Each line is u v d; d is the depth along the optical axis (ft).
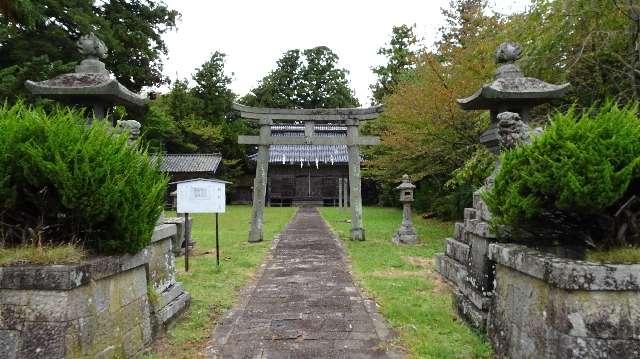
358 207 42.09
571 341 8.98
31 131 10.92
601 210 10.27
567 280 9.05
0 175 10.49
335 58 129.80
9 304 9.59
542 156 10.96
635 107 11.00
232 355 13.16
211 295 20.08
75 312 9.71
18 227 11.22
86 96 18.80
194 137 112.57
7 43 47.21
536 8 28.89
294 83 127.85
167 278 16.46
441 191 59.47
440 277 23.32
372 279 23.32
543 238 12.32
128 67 60.03
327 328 15.57
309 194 112.78
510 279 11.91
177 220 32.22
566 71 27.30
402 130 44.37
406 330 15.23
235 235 45.42
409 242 38.11
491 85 17.97
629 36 26.35
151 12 64.64
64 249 10.44
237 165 120.78
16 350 9.43
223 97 117.19
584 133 10.41
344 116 43.14
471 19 45.06
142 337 12.92
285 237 43.91
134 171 12.09
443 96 37.99
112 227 11.34
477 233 15.97
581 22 27.27
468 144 40.86
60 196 10.71
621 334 8.95
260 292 20.92
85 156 10.76
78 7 49.78
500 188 12.71
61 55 49.44
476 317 14.66
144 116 72.69
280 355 13.14
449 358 12.72
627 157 9.93
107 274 10.83
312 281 23.27
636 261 9.51
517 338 11.22
